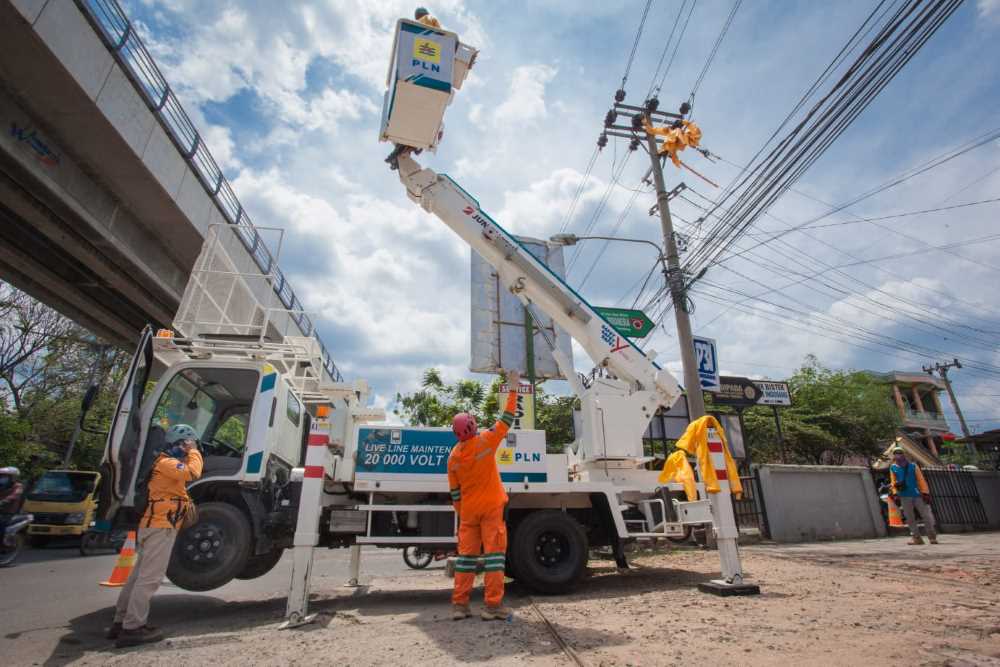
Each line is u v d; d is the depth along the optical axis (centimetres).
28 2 929
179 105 1404
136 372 536
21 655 399
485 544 466
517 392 506
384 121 764
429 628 430
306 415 784
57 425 2411
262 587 774
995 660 301
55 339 2384
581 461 723
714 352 1554
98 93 1118
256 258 1703
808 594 526
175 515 450
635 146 1490
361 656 354
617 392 724
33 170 1154
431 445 628
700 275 1210
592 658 324
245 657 367
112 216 1395
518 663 323
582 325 790
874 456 2458
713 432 599
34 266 1541
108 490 501
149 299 1714
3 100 1079
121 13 1167
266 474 609
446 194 804
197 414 636
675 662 312
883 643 339
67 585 804
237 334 685
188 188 1469
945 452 3212
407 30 723
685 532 640
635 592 599
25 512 1517
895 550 937
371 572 980
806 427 2264
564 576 602
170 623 524
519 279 793
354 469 612
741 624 403
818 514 1245
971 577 602
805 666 298
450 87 711
